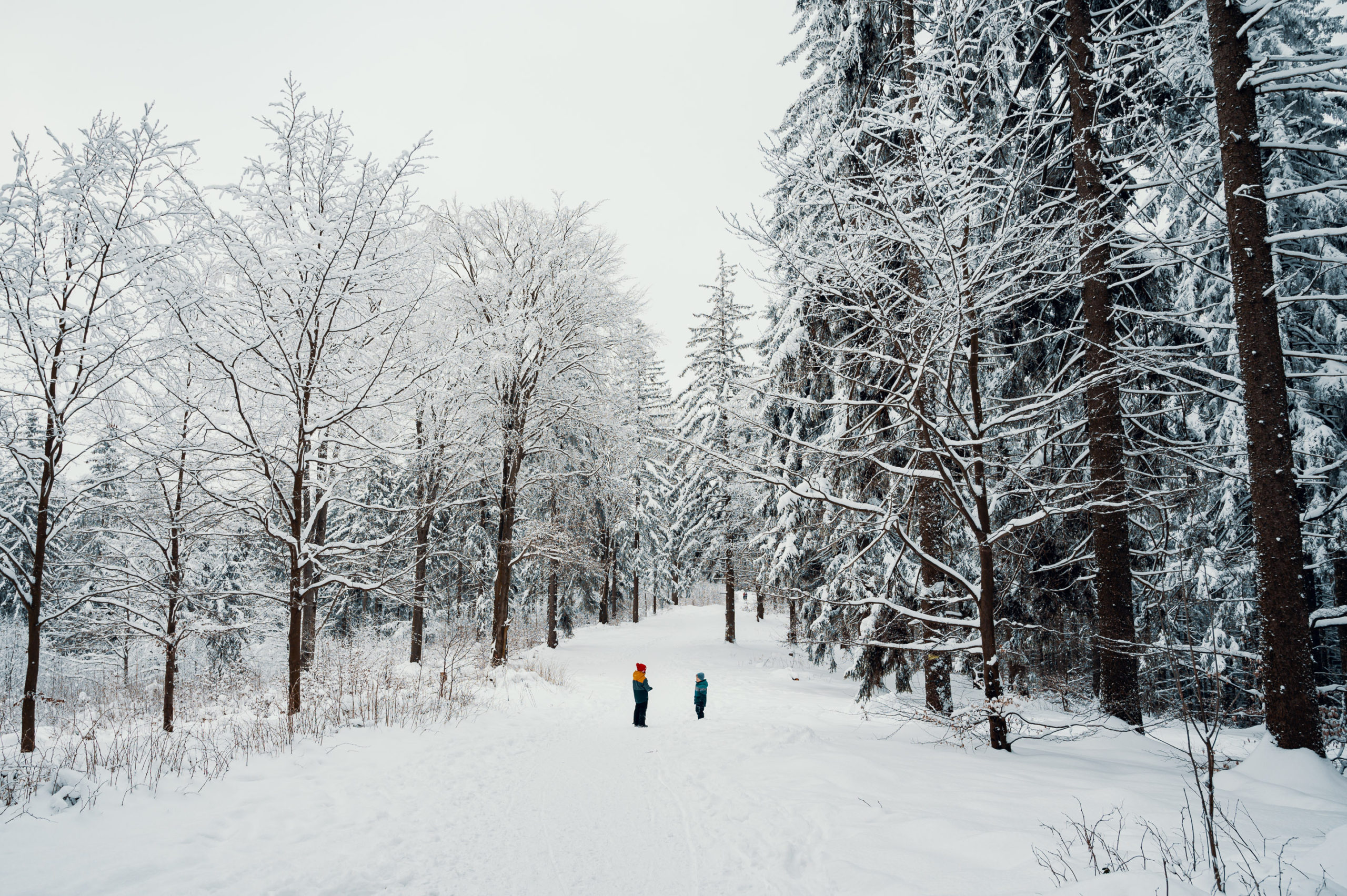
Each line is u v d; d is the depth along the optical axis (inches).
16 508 313.9
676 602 1798.7
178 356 334.6
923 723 377.7
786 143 516.1
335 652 607.5
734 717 471.8
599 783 285.0
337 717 354.9
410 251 401.4
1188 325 370.6
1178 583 374.0
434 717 387.2
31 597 284.0
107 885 160.7
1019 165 344.5
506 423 688.4
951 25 313.6
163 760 261.7
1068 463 413.7
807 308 499.5
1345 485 396.5
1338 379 399.9
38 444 297.4
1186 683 369.4
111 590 326.3
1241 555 435.5
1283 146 264.2
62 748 279.0
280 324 365.7
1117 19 380.5
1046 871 152.3
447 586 915.4
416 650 668.7
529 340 669.3
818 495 331.0
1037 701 444.5
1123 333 410.3
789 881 173.6
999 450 399.9
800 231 371.9
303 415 374.3
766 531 783.1
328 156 398.9
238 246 365.1
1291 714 243.1
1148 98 388.2
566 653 912.3
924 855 175.0
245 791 239.8
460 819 229.8
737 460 357.7
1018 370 456.8
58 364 292.7
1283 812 187.3
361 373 391.2
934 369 327.3
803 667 781.9
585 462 824.3
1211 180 397.7
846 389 475.8
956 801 217.0
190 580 437.4
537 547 711.1
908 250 322.7
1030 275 374.6
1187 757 276.1
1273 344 260.4
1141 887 126.3
